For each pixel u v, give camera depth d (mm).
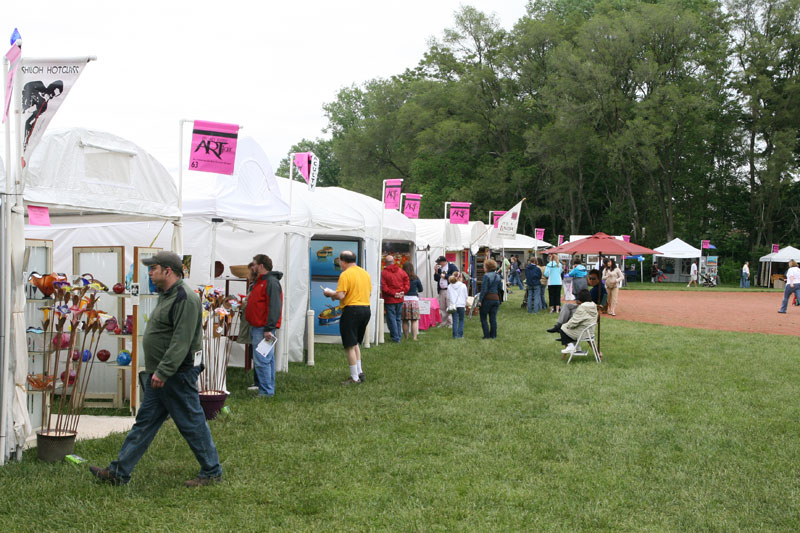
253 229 9859
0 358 5551
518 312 21906
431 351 12875
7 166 5508
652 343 14469
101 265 7852
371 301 14102
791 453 6375
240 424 7152
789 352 13125
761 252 49344
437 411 7863
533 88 52375
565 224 54688
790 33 48844
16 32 5496
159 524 4480
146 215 7352
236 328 10305
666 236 52062
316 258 13828
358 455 6129
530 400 8547
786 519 4777
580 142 47750
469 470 5758
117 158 6875
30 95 5523
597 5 53375
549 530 4543
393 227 16141
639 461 6094
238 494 5059
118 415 7539
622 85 49406
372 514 4750
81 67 5426
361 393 8844
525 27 52031
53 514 4590
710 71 48188
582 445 6562
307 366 11031
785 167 46406
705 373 10680
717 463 6055
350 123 70000
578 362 11734
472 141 52531
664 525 4672
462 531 4488
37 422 6398
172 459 5848
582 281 19531
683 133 48781
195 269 9281
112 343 8055
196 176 8883
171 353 4953
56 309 5973
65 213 7973
